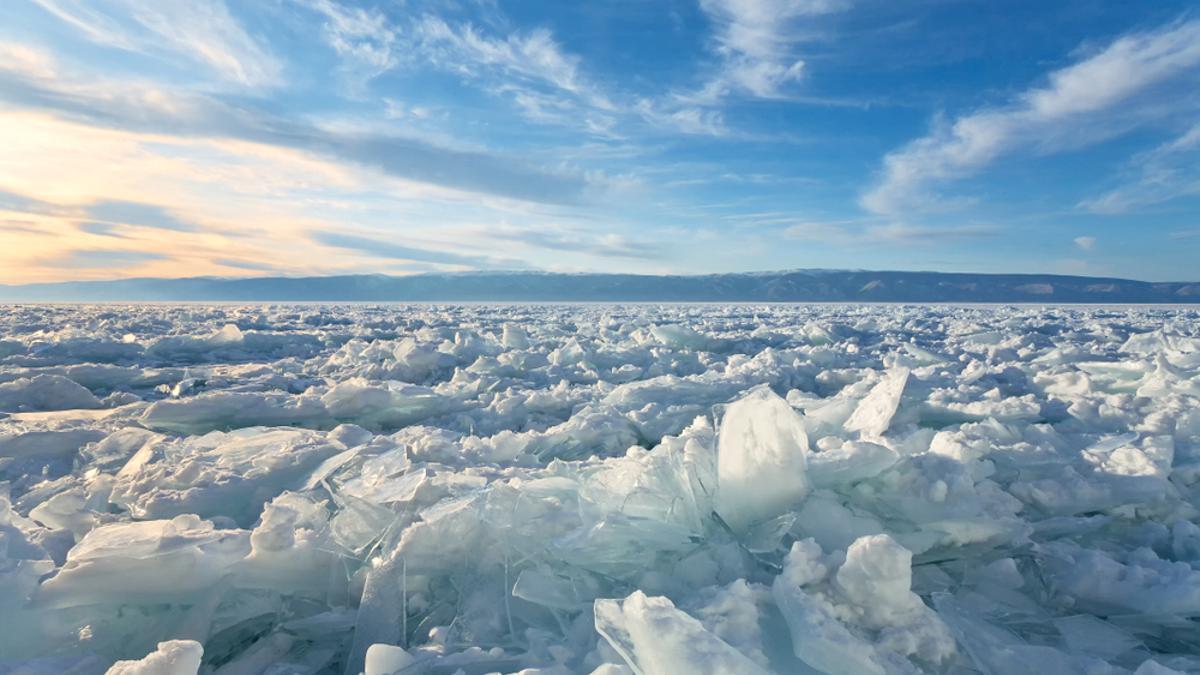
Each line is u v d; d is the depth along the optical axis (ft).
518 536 7.25
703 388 19.79
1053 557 7.73
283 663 6.17
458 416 18.19
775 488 7.47
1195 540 8.27
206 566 6.51
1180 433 12.48
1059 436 11.64
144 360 34.04
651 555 7.00
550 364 30.19
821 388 23.59
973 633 6.07
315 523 8.00
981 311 126.52
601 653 5.42
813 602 5.64
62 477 12.07
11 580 5.84
